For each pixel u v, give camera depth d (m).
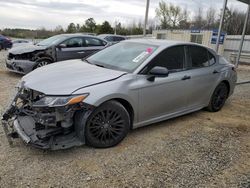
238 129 4.67
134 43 4.60
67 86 3.26
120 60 4.17
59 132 3.23
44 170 2.99
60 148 3.16
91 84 3.37
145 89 3.82
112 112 3.52
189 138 4.12
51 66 4.16
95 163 3.20
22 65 7.93
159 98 4.07
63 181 2.83
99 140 3.50
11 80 7.48
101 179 2.91
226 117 5.29
